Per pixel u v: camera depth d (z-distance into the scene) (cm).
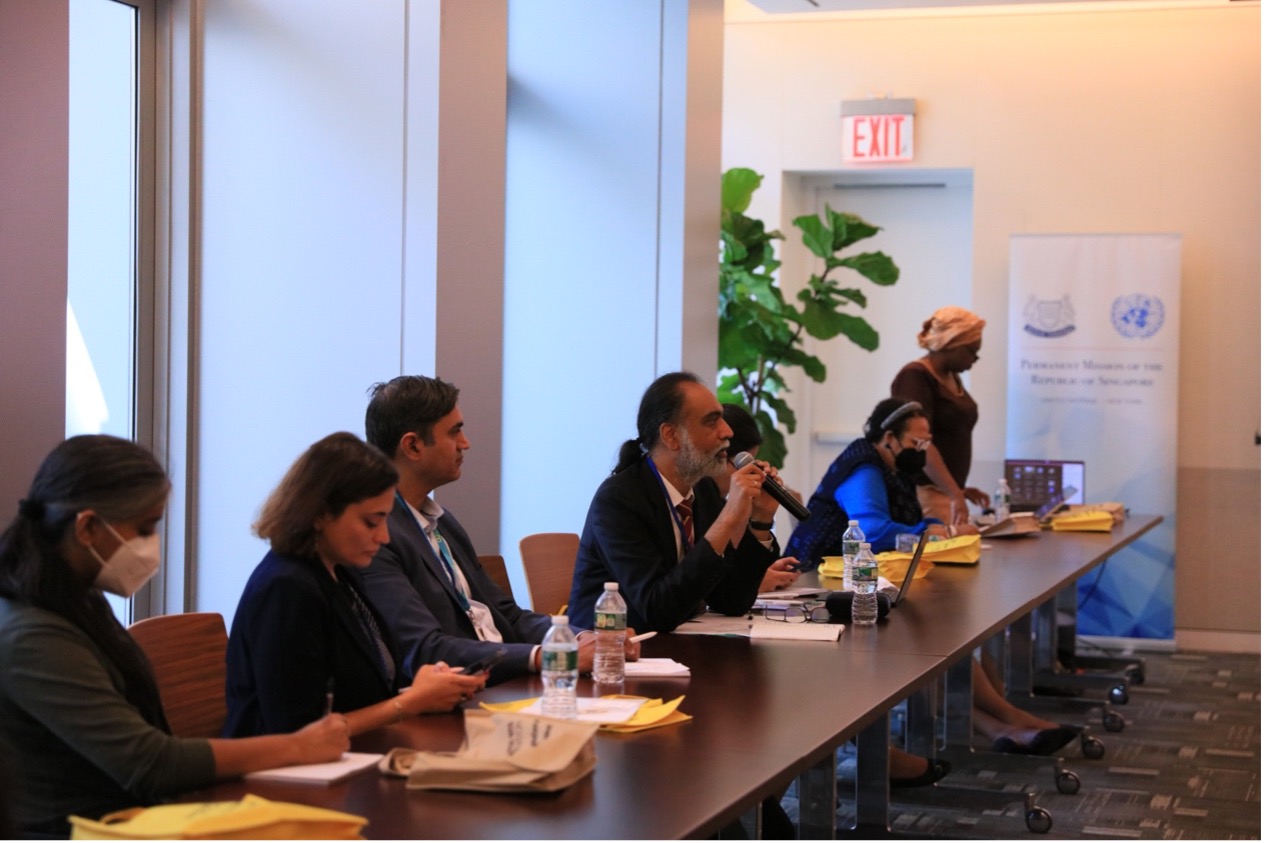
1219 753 547
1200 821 448
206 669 281
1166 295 763
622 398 571
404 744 219
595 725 201
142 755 192
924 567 465
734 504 338
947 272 884
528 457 584
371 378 427
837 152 849
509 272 587
